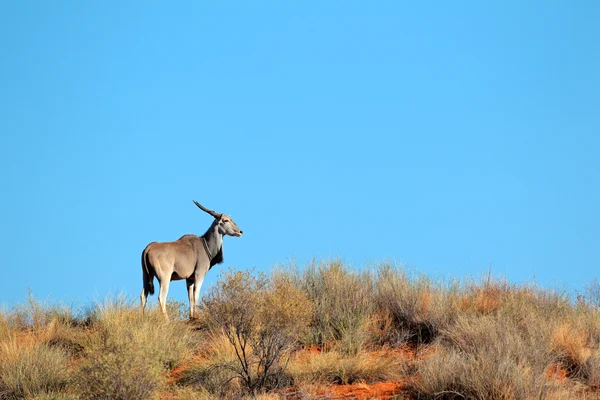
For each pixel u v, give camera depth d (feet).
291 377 137.28
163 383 130.62
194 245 199.72
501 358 126.52
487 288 173.88
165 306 187.83
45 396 137.08
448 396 122.11
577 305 169.37
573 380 127.54
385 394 127.13
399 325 162.50
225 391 133.49
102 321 174.40
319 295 172.86
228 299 138.00
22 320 187.42
